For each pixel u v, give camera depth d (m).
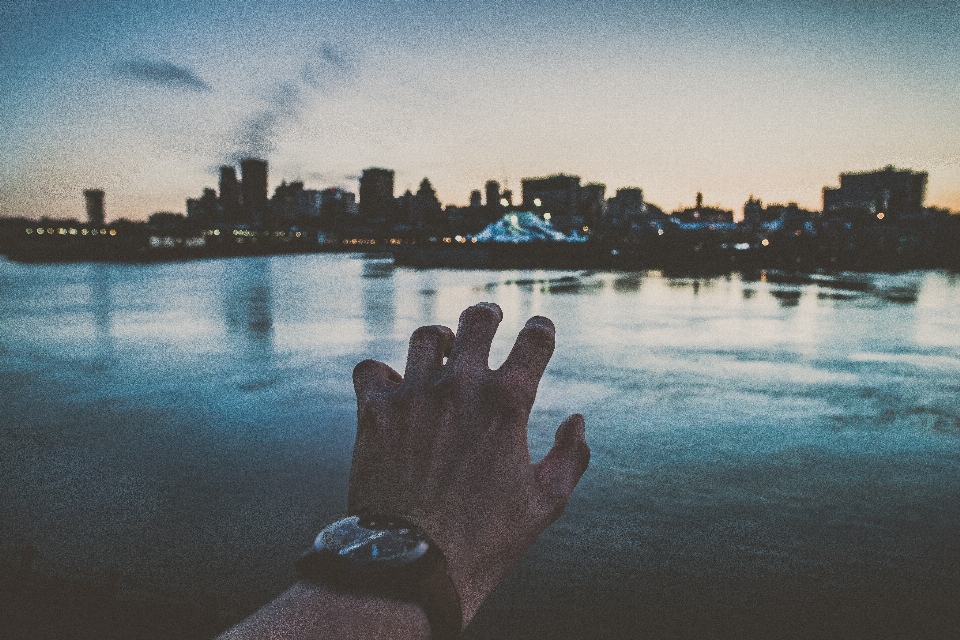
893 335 27.34
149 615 5.11
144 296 49.25
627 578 7.39
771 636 6.19
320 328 31.61
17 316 36.69
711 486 10.43
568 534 8.61
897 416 14.64
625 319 33.72
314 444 13.11
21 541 8.52
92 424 14.71
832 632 6.25
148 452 12.56
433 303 43.62
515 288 56.06
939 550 8.00
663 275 74.00
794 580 7.29
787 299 43.47
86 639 4.65
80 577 7.34
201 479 10.98
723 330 29.47
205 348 25.75
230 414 15.62
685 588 7.15
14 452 12.53
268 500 10.00
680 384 18.44
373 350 25.19
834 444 12.62
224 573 7.61
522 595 7.00
